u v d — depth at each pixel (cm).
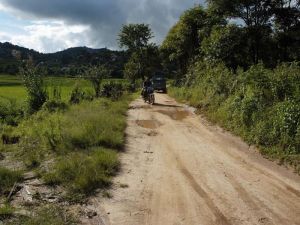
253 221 711
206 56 3722
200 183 920
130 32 7244
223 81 2212
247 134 1409
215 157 1172
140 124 1777
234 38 3475
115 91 2981
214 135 1521
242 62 3578
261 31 3544
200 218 721
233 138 1448
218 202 801
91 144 1173
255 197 832
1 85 5706
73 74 3166
